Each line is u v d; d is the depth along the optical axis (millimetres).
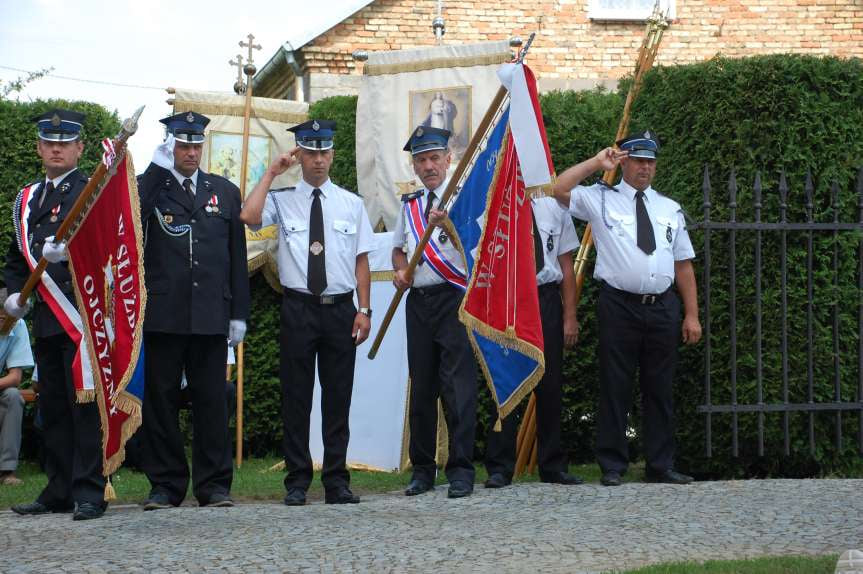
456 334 6996
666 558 5094
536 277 7129
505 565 4945
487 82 9203
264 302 9289
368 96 9414
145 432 6637
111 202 6258
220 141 9555
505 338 6754
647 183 7324
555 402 7402
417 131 7227
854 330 7676
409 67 9352
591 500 6539
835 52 15391
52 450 6559
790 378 7594
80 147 6691
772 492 6664
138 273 6207
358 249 7023
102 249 6266
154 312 6504
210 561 5055
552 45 15219
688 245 7395
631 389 7305
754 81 7609
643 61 8148
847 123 7652
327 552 5215
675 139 7902
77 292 6270
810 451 7512
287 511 6363
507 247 6812
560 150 8648
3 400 8219
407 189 9266
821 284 7629
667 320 7234
